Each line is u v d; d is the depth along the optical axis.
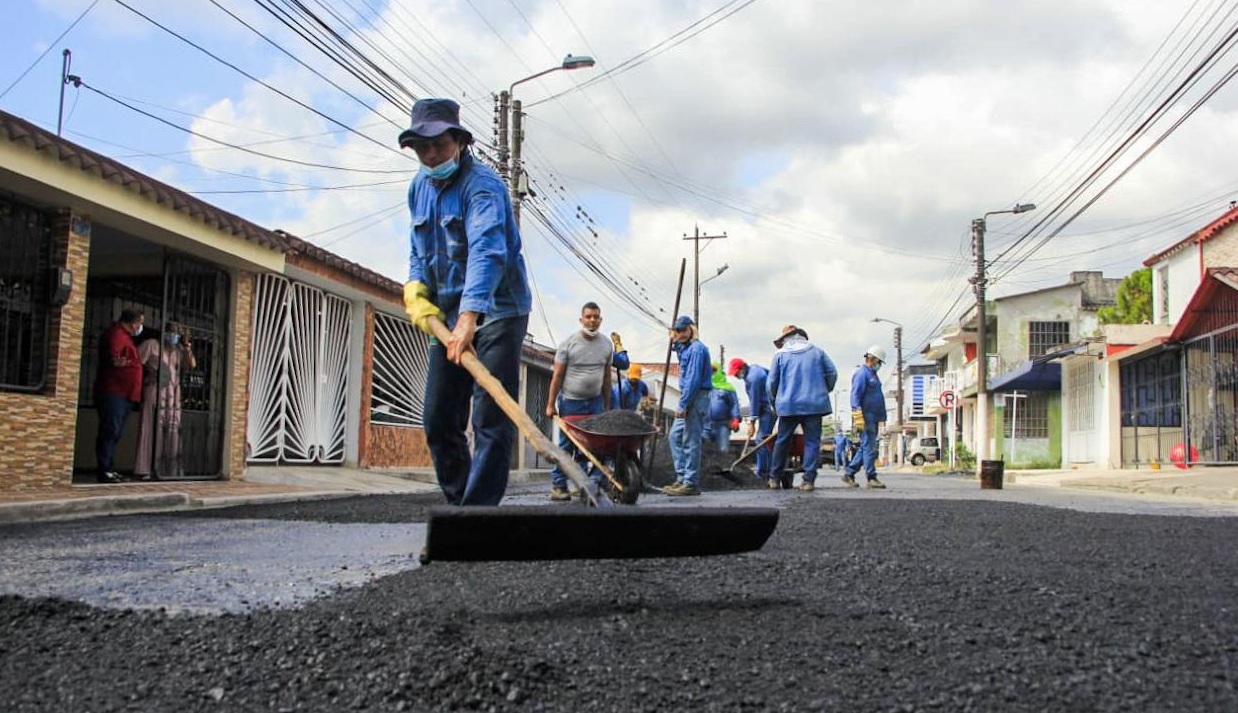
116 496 7.32
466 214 4.28
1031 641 2.44
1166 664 2.23
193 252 10.42
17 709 2.00
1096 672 2.16
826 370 11.54
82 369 11.73
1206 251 22.89
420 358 17.23
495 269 4.07
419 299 4.24
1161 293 25.61
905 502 8.00
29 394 8.15
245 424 11.37
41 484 8.15
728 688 2.06
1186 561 3.93
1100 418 24.64
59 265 8.41
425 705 1.99
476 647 2.31
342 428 14.48
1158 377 20.97
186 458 10.52
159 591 3.22
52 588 3.30
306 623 2.57
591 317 8.70
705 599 2.93
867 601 2.92
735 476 13.13
